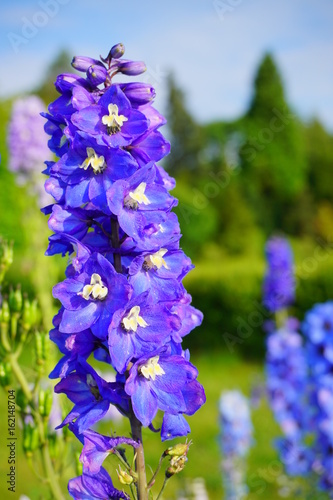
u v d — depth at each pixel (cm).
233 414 286
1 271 146
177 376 102
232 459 284
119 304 99
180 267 105
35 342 139
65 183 103
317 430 221
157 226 103
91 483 103
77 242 101
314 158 1384
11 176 455
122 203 101
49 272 213
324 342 215
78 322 100
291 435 240
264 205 1330
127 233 101
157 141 105
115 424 215
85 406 102
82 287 100
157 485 240
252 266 720
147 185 103
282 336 277
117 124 103
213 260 1033
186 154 1493
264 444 376
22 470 252
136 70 109
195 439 370
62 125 106
